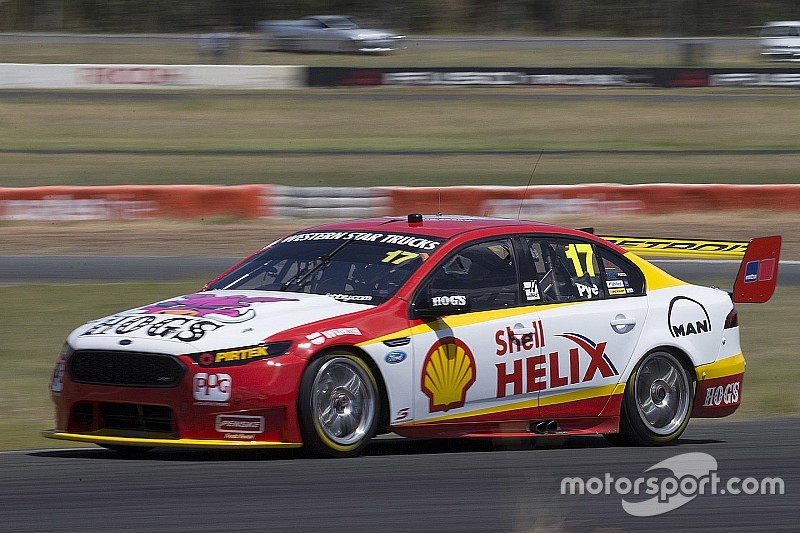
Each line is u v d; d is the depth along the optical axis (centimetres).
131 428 1908
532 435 2117
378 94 12356
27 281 4994
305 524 1502
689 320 2323
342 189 6938
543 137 10431
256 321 1925
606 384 2194
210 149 9662
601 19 19488
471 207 6869
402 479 1794
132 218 6888
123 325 1972
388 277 2073
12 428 2453
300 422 1878
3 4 18900
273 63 14738
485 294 2114
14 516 1541
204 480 1762
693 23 19438
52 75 12356
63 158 9038
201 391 1834
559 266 2234
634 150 9781
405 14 19662
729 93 12538
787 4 19512
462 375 2039
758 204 7175
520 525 1514
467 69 12750
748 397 2972
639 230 6481
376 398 1962
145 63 14762
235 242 6250
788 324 4134
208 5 19625
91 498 1644
